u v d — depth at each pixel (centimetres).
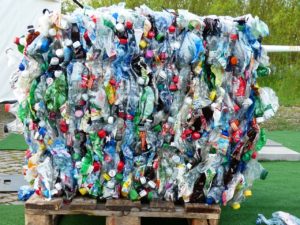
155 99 381
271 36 1669
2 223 428
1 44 1084
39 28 376
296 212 485
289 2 1719
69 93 376
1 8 1080
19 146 775
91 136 382
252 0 1738
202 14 1670
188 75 386
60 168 389
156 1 1577
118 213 387
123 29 376
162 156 392
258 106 402
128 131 383
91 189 390
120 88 378
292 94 1628
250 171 411
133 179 390
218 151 390
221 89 387
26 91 385
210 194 393
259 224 441
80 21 376
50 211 384
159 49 382
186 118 387
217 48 385
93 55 375
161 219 443
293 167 682
